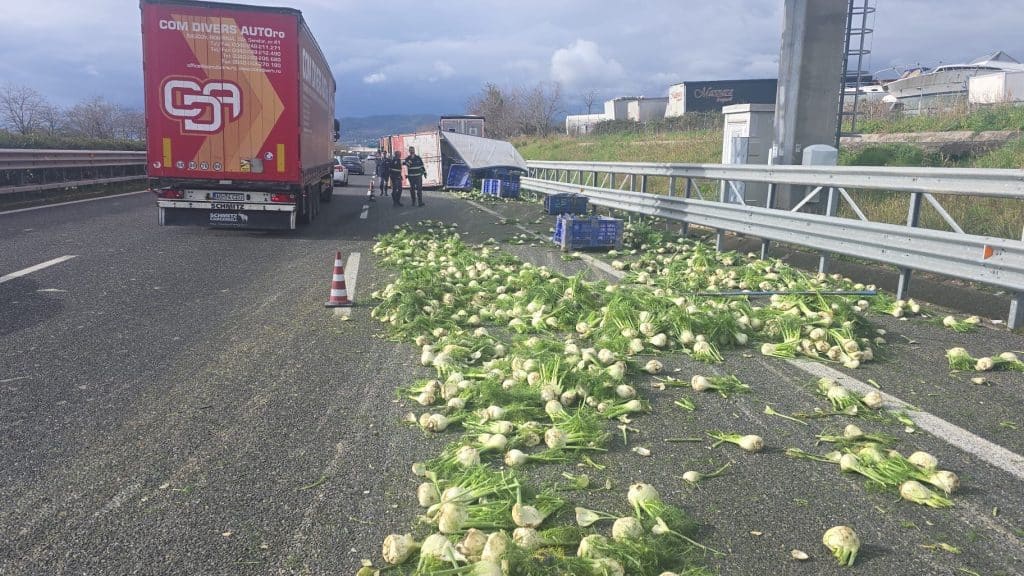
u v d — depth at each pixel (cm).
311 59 1519
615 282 923
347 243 1327
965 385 510
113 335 635
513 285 801
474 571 247
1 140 2208
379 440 407
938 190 720
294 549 293
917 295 830
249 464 373
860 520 320
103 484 349
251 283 901
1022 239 627
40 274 913
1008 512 327
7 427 420
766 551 293
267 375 527
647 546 274
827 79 1371
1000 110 1888
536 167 3055
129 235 1341
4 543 295
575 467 374
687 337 586
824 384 490
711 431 423
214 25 1274
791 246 1178
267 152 1330
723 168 1191
